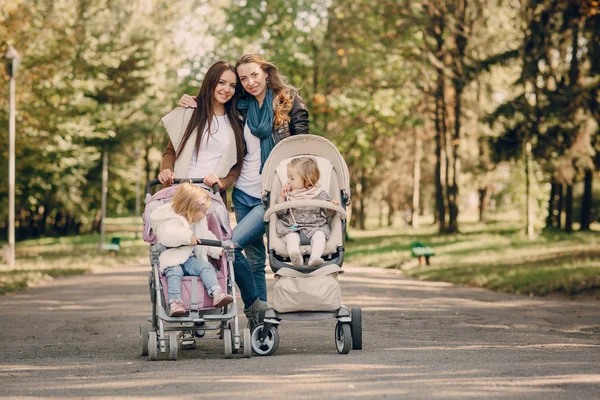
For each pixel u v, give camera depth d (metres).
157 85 48.44
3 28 29.09
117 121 41.59
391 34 43.03
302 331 11.52
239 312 14.57
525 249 33.59
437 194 47.41
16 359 9.04
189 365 7.91
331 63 44.19
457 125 44.22
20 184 34.81
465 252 34.53
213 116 9.36
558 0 30.83
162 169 9.47
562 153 35.28
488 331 11.88
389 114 45.03
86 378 7.14
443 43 42.03
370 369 7.38
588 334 11.74
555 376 6.83
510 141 36.53
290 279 8.71
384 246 42.28
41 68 31.53
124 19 47.06
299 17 45.00
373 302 16.84
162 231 8.37
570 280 19.19
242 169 9.60
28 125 31.08
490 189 62.53
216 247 8.68
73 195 46.09
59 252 39.69
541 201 53.31
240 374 7.14
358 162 52.00
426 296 18.42
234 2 45.84
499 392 6.02
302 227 8.88
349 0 43.84
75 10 38.25
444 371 7.19
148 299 17.45
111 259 33.72
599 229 49.56
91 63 38.25
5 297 18.33
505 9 40.16
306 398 5.84
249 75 9.34
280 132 9.59
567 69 36.88
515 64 36.91
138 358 8.76
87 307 15.98
